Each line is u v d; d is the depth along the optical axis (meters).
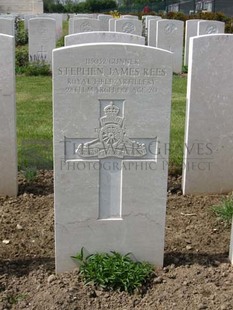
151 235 2.08
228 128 2.84
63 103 1.91
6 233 2.43
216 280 2.00
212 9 18.67
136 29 8.16
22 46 10.05
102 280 1.94
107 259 2.03
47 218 2.59
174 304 1.87
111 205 2.04
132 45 1.89
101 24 9.96
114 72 1.91
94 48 1.88
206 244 2.35
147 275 2.00
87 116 1.94
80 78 1.90
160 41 7.04
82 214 2.02
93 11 31.09
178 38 7.05
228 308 1.84
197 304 1.86
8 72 2.62
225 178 2.94
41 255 2.23
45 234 2.43
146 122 1.97
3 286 1.97
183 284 1.97
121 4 32.75
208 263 2.14
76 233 2.04
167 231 2.47
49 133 4.00
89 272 1.98
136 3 29.45
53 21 7.17
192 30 7.77
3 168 2.79
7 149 2.76
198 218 2.62
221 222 2.57
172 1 25.30
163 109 1.96
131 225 2.06
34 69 6.90
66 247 2.04
